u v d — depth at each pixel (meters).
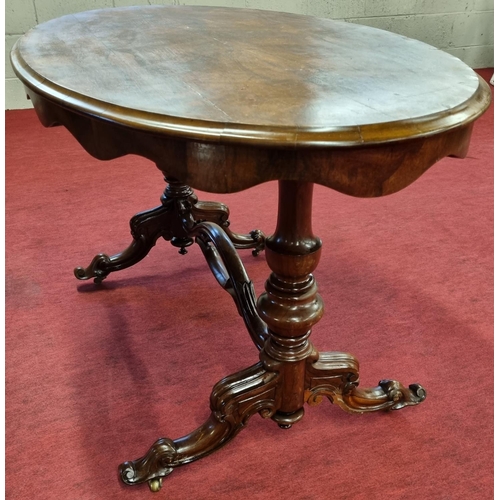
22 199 2.12
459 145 0.75
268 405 1.08
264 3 3.32
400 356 1.38
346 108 0.69
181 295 1.60
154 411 1.21
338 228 1.98
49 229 1.92
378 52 1.00
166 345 1.40
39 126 2.88
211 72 0.85
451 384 1.29
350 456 1.11
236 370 1.33
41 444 1.12
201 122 0.65
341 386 1.13
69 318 1.49
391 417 1.21
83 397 1.24
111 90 0.77
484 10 3.85
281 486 1.04
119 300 1.57
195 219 1.60
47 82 0.83
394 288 1.64
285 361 1.05
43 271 1.69
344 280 1.68
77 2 2.97
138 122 0.68
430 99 0.74
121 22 1.24
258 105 0.70
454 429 1.17
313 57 0.96
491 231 1.99
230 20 1.29
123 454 1.10
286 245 0.96
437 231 1.98
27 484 1.03
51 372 1.30
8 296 1.57
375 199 2.22
